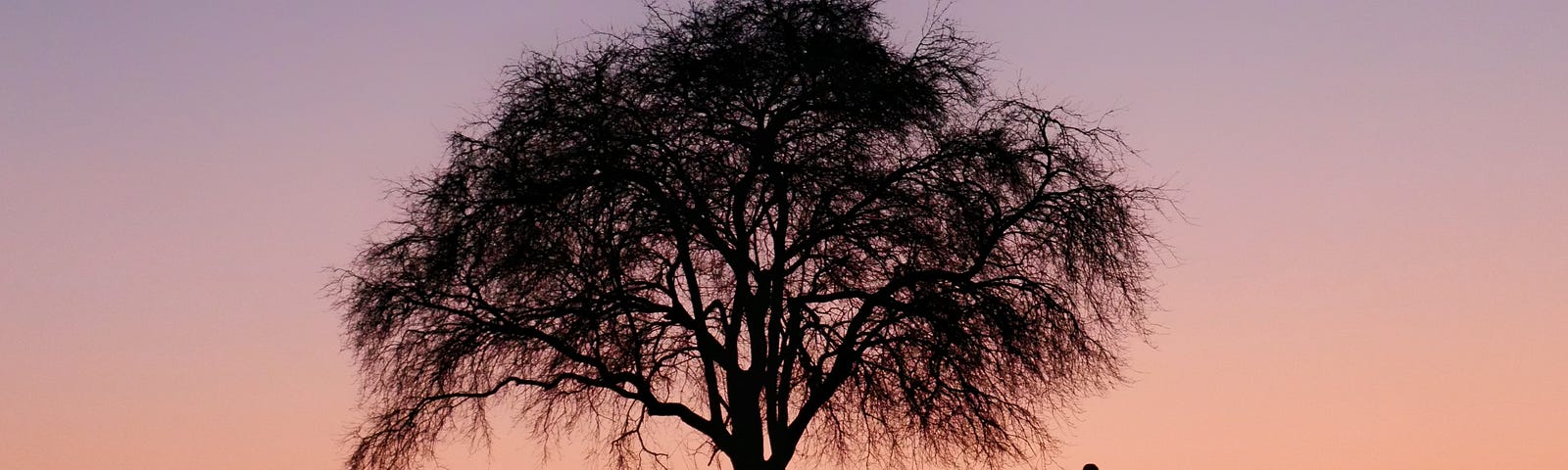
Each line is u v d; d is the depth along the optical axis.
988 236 25.94
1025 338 25.72
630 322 26.09
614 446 28.19
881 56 26.22
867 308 26.27
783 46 26.08
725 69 25.83
